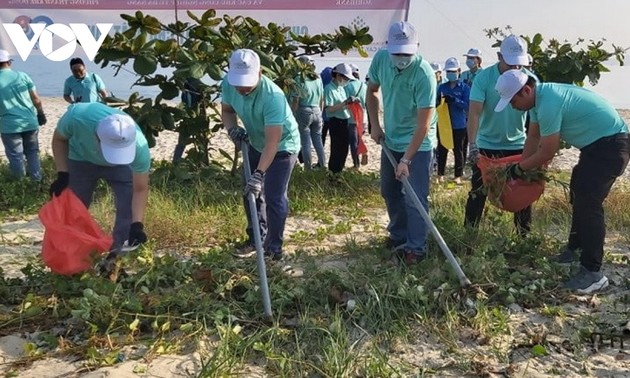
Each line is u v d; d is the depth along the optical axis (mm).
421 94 5066
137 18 8133
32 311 4301
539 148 5000
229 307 4402
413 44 4973
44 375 3717
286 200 5516
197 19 8312
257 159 5520
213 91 8391
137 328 4172
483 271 4949
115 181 4836
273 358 3785
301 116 9242
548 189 7949
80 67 10234
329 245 6223
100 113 4480
